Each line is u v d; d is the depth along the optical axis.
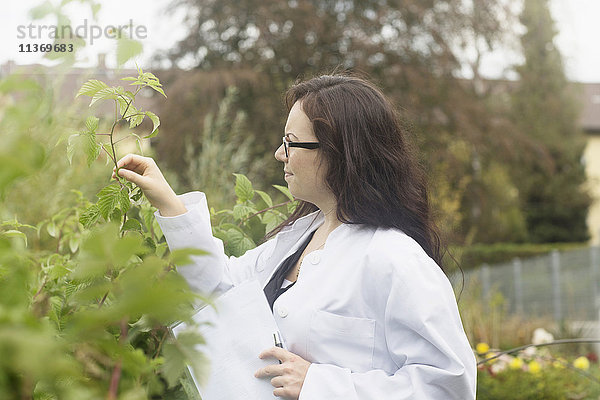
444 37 13.45
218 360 1.41
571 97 22.86
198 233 1.60
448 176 12.82
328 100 1.56
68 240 1.95
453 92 13.34
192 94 11.69
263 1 12.55
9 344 0.39
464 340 1.41
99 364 0.74
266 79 11.92
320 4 13.11
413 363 1.39
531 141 14.65
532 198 23.11
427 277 1.43
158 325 1.15
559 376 4.89
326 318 1.46
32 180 3.02
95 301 1.11
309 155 1.55
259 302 1.47
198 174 5.36
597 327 8.10
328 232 1.63
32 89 0.45
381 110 1.59
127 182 1.56
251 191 2.07
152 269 0.48
